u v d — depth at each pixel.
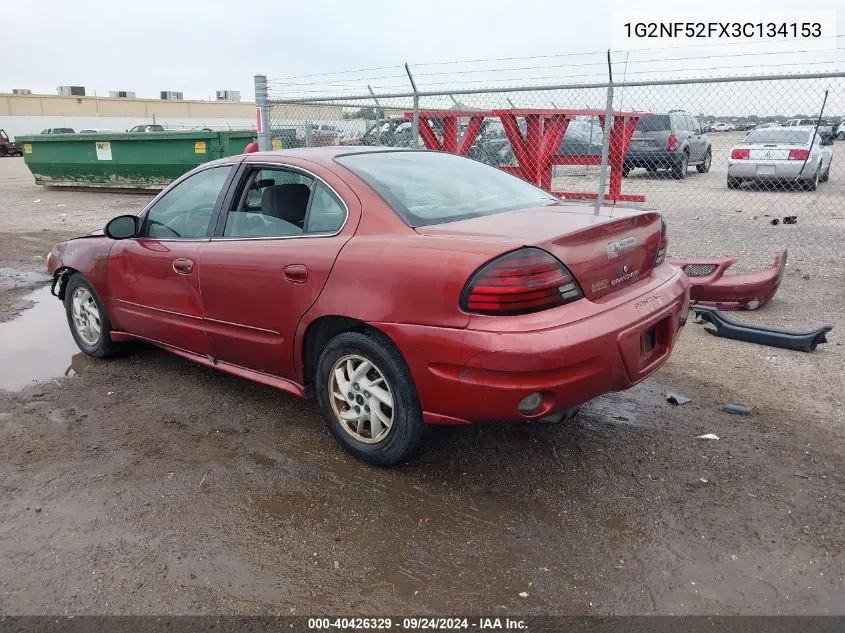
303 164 3.81
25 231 12.21
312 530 3.05
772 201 13.24
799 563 2.77
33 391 4.66
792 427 3.92
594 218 3.39
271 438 3.94
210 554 2.89
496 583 2.70
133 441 3.91
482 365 2.89
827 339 5.33
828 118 9.20
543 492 3.31
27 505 3.26
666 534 2.97
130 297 4.69
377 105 9.95
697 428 3.93
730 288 6.00
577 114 11.17
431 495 3.31
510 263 2.87
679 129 16.81
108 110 63.56
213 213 4.18
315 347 3.70
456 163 4.27
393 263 3.16
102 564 2.83
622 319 3.08
